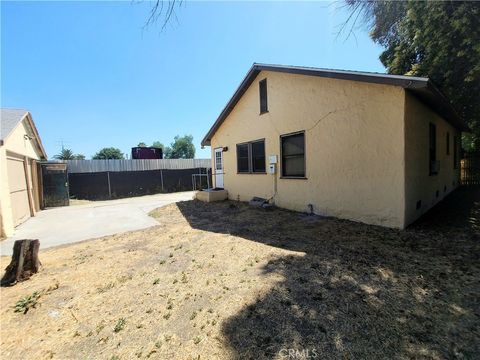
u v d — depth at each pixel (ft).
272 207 26.99
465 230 15.92
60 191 40.78
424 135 19.76
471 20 20.27
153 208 33.47
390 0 18.94
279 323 7.72
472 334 6.88
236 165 34.12
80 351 7.05
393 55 35.88
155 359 6.57
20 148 28.58
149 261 13.75
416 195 18.37
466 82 26.30
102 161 53.36
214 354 6.61
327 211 21.56
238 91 31.27
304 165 23.62
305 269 11.42
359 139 18.69
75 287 11.02
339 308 8.32
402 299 8.68
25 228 24.43
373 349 6.48
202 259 13.56
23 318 8.80
